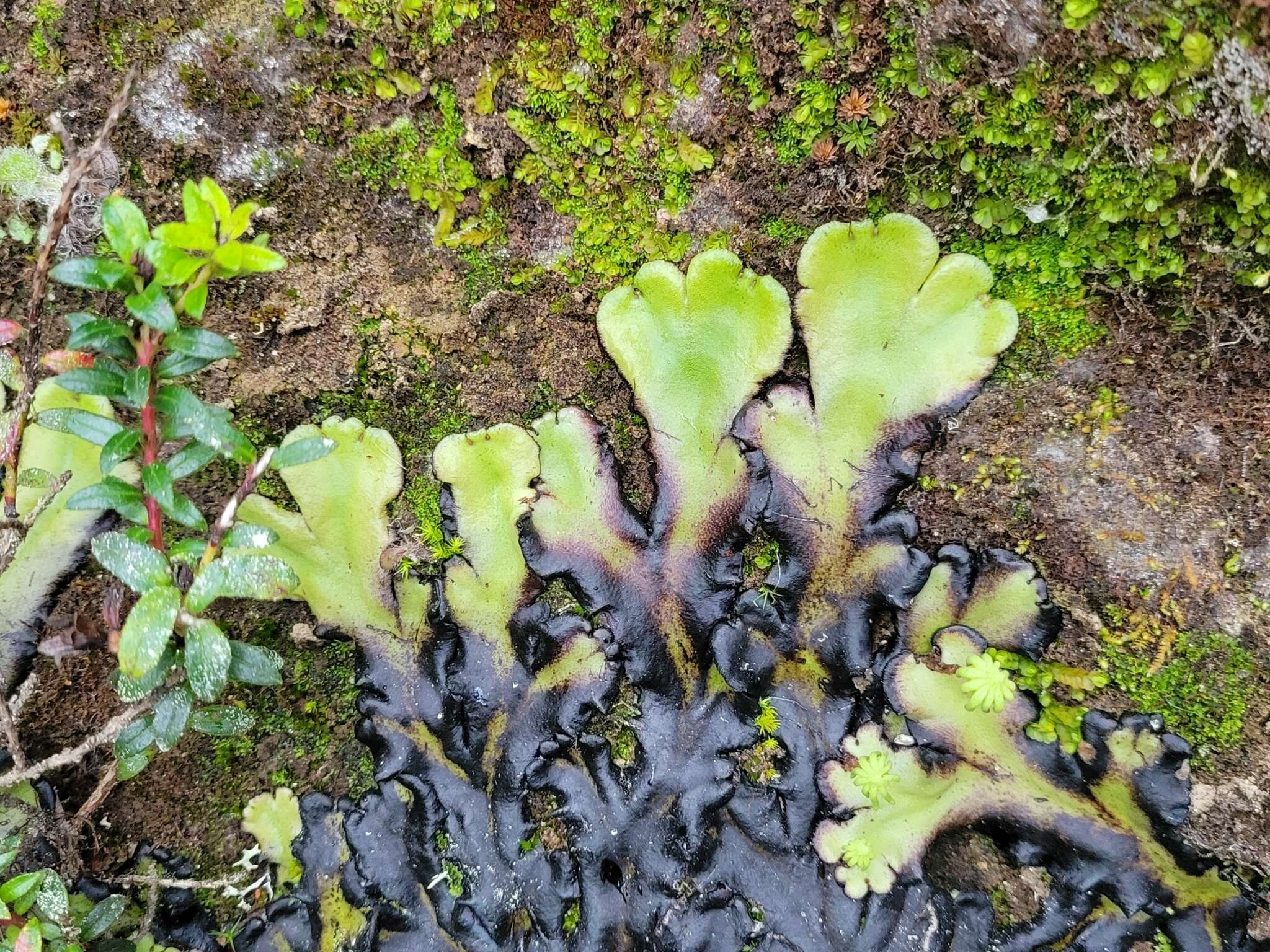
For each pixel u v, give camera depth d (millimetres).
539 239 156
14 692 151
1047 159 139
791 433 150
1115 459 153
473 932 154
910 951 149
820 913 151
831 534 151
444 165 151
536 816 162
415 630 158
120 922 159
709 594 154
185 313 154
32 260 151
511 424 155
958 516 159
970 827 150
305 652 168
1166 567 154
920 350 145
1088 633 158
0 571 140
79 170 120
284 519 156
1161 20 123
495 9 142
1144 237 140
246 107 149
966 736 149
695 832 153
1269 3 118
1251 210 133
